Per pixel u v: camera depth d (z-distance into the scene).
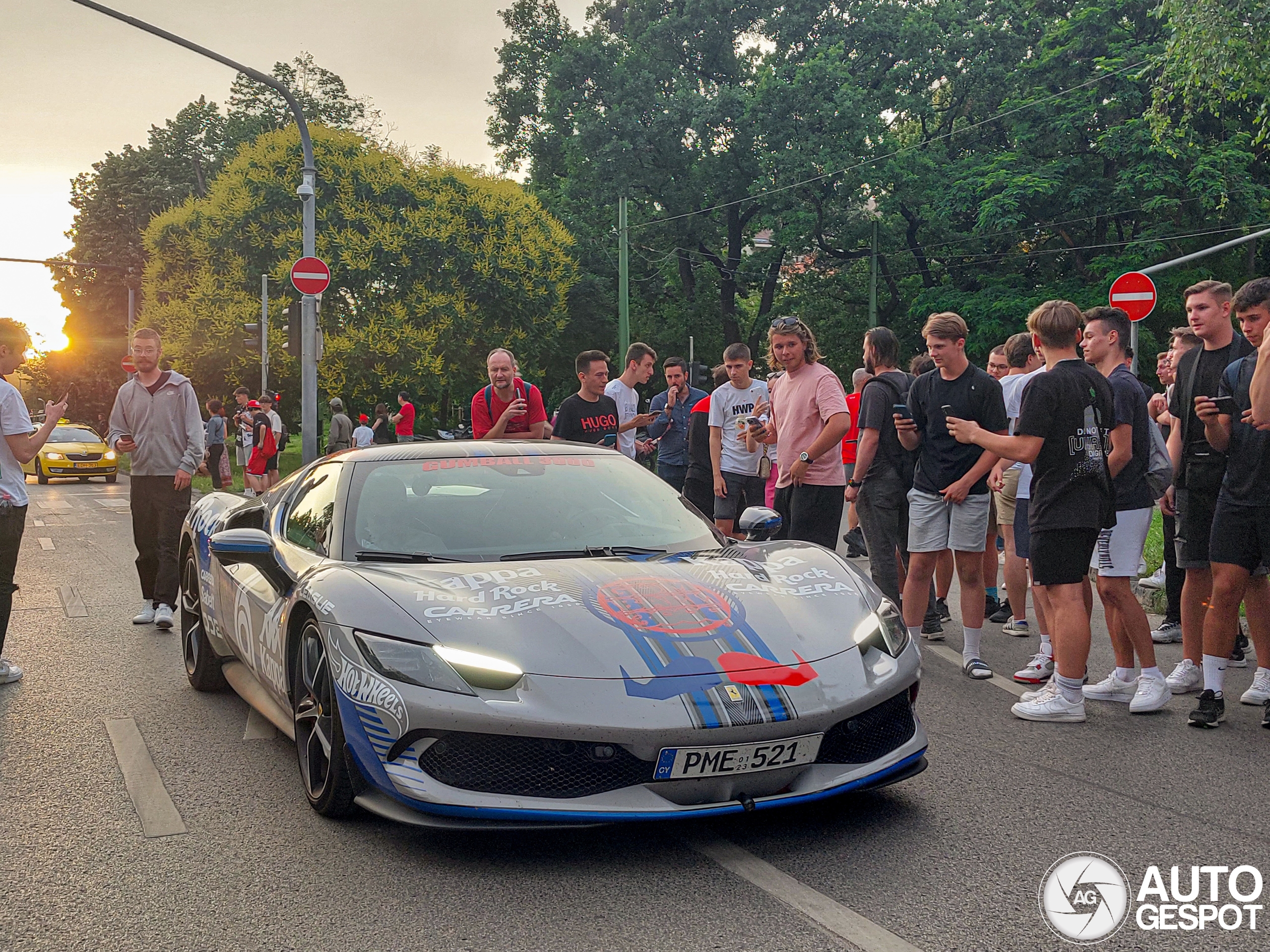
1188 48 18.88
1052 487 4.71
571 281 35.09
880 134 32.41
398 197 32.88
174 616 7.47
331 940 2.66
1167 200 28.69
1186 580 5.28
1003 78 32.88
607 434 7.85
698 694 3.11
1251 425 4.56
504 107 41.69
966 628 5.68
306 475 4.97
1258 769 4.04
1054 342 4.76
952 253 35.00
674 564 3.86
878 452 6.10
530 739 3.04
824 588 3.76
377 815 3.44
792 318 6.25
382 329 30.97
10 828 3.48
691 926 2.71
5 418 5.41
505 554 3.95
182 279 33.38
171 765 4.15
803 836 3.34
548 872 3.06
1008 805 3.63
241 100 46.91
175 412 7.06
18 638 6.74
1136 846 3.25
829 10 34.53
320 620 3.47
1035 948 2.59
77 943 2.67
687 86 33.53
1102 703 5.16
